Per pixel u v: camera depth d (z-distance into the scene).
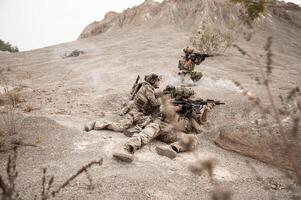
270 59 1.56
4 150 3.74
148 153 4.16
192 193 3.20
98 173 3.36
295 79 10.89
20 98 6.87
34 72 12.63
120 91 7.63
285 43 25.17
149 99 4.86
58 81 10.03
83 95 7.60
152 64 12.47
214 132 5.31
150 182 3.30
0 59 18.86
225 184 3.46
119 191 3.05
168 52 16.30
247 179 3.69
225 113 6.09
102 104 6.62
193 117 4.81
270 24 33.38
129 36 29.28
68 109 6.22
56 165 3.48
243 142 4.63
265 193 3.35
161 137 4.59
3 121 4.63
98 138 4.43
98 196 2.92
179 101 4.66
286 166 3.93
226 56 14.99
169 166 3.79
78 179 3.18
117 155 3.68
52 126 4.61
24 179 3.10
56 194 2.86
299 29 36.31
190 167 3.57
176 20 35.00
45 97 7.29
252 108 5.89
